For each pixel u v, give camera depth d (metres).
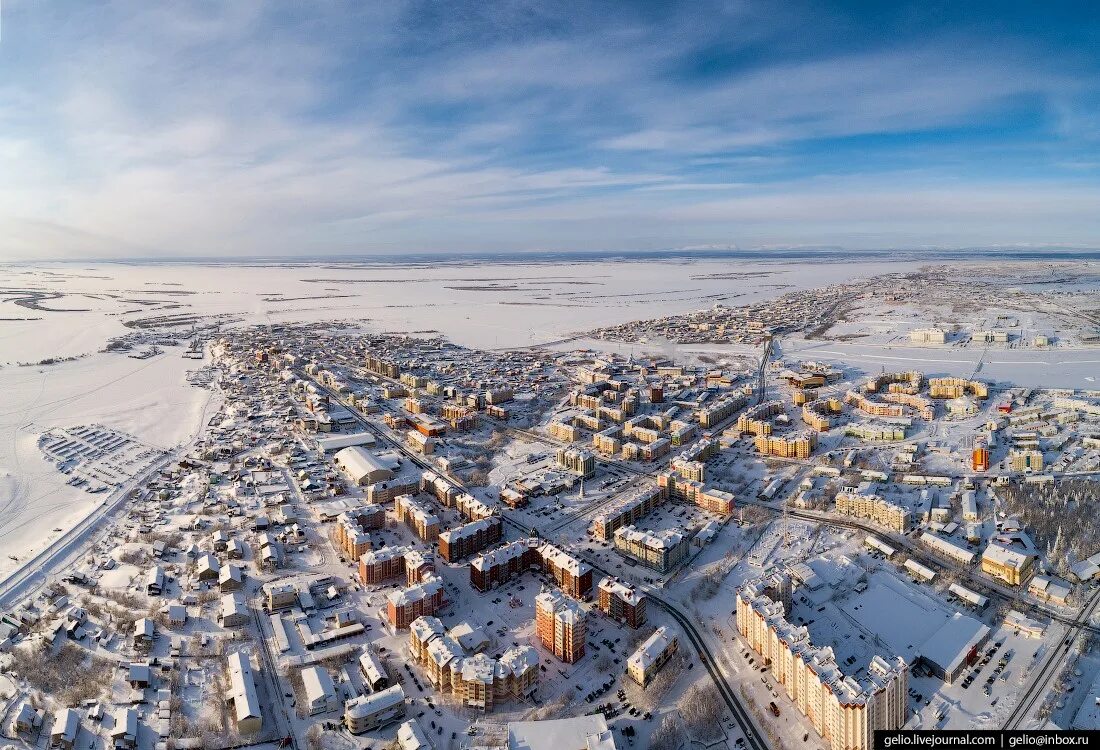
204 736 143.75
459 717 150.00
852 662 163.62
